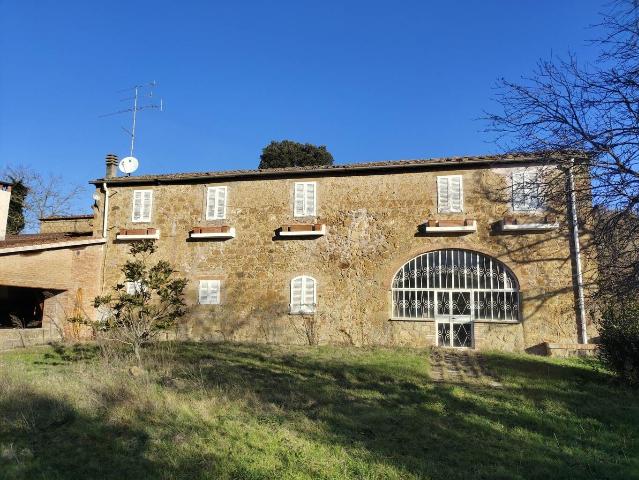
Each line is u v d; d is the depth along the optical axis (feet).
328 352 49.19
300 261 58.54
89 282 61.26
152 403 26.58
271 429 24.14
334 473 19.51
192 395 28.68
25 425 23.26
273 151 123.44
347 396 31.01
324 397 30.53
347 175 59.11
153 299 59.67
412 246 55.98
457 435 24.29
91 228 73.61
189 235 61.98
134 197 64.44
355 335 55.67
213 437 22.72
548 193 29.22
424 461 20.97
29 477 18.45
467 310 54.03
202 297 60.13
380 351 50.24
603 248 29.27
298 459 20.71
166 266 44.24
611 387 35.14
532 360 45.16
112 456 20.45
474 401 30.42
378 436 24.04
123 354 41.45
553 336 51.26
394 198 57.36
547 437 24.49
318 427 24.76
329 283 57.36
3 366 36.19
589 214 27.76
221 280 60.13
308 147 126.52
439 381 36.68
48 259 56.29
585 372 39.86
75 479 18.48
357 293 56.44
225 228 59.98
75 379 31.30
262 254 59.72
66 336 56.24
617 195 26.14
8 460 19.70
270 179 61.16
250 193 61.36
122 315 42.29
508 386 34.78
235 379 34.50
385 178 57.98
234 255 60.39
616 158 26.11
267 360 43.55
